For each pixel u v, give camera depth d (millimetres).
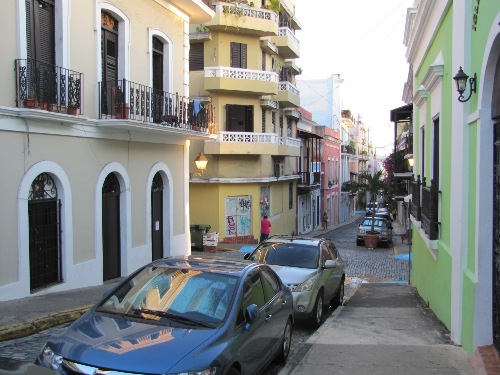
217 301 5512
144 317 5270
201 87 26250
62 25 11023
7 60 9570
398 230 41281
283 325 6980
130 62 13773
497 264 6125
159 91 14953
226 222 27188
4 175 9523
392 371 6301
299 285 9547
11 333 7461
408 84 20109
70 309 8961
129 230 13820
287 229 34875
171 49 16047
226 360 4762
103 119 12234
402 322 9586
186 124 15836
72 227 11445
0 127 9367
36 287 10539
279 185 32688
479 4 6664
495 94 6184
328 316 10992
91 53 12086
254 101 27562
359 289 15508
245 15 26141
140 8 14219
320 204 47281
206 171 26906
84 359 4434
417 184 12648
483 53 6406
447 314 8766
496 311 6207
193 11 16891
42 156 10461
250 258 10992
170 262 6363
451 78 8406
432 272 10875
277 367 6949
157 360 4406
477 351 6320
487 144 6406
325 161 47656
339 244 31312
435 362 6652
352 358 6883
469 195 7258
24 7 9867
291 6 35031
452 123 8172
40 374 3418
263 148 27016
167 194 16156
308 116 42094
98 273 12352
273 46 29891
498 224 6098
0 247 9430
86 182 11953
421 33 12859
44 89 10227
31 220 10422
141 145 14445
